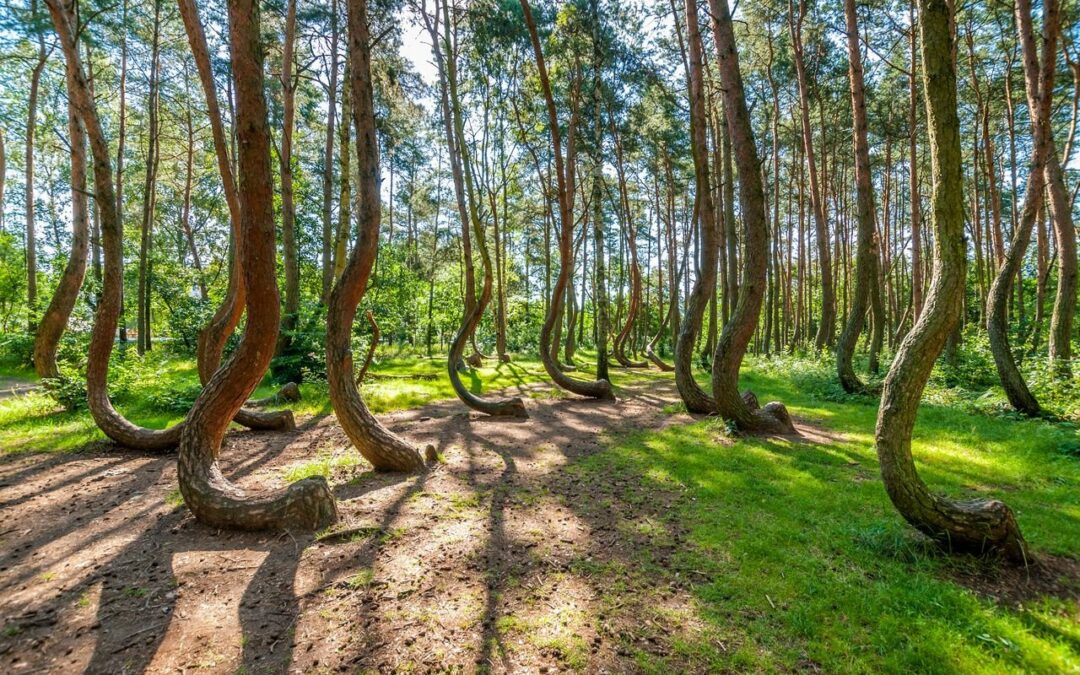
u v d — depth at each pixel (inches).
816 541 138.6
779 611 107.3
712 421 297.4
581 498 179.6
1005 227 1011.9
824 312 569.0
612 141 731.4
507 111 624.1
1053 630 99.8
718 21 263.6
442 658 93.4
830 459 216.8
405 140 748.0
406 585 118.9
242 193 152.6
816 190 557.0
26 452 240.5
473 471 213.9
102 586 117.8
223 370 164.4
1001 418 295.6
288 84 482.6
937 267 130.0
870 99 639.8
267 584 119.0
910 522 132.3
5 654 94.0
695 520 156.6
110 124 848.9
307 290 892.0
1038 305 570.3
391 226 1162.0
